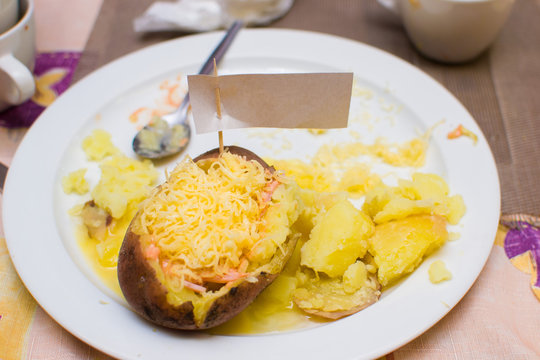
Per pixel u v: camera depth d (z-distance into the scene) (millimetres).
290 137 408
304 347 285
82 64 447
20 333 304
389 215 326
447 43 439
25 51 398
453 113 397
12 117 411
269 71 438
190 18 476
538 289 323
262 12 483
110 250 334
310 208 336
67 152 384
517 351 299
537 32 480
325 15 498
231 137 406
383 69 430
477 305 315
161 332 292
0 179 372
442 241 321
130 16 487
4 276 325
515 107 423
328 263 311
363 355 279
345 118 320
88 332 288
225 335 298
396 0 474
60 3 500
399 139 403
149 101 423
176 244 289
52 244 329
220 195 302
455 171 365
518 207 362
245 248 298
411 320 291
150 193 314
